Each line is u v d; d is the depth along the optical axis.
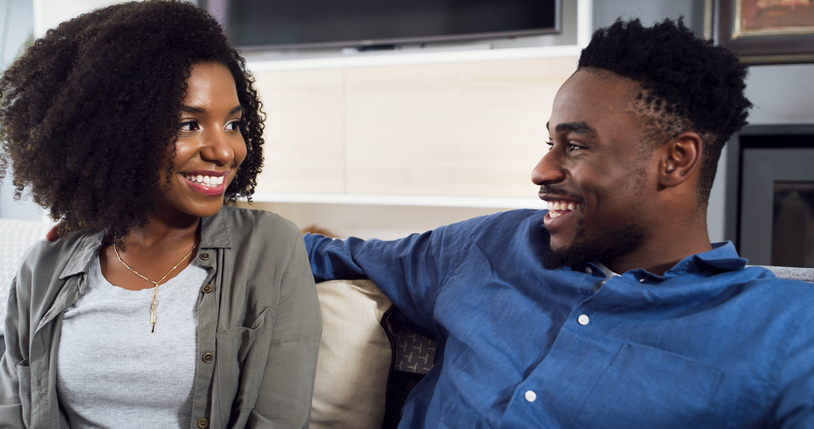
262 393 0.80
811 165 2.31
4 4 3.09
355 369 0.93
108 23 0.76
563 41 2.62
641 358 0.64
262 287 0.83
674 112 0.65
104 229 0.83
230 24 2.83
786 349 0.59
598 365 0.66
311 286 0.89
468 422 0.73
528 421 0.67
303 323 0.85
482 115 2.22
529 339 0.74
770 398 0.58
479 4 2.58
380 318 0.96
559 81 2.13
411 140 2.31
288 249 0.88
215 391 0.77
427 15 2.65
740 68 0.68
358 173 2.38
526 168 2.20
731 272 0.67
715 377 0.60
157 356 0.77
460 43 2.70
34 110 0.76
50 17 2.25
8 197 2.98
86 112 0.73
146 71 0.72
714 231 2.41
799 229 2.36
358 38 2.74
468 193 2.27
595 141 0.68
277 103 2.43
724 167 2.37
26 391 0.79
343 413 0.93
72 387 0.78
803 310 0.61
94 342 0.77
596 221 0.71
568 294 0.74
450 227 0.97
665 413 0.61
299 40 2.80
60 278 0.80
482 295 0.83
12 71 0.82
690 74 0.65
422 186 2.32
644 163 0.67
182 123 0.75
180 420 0.80
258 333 0.81
